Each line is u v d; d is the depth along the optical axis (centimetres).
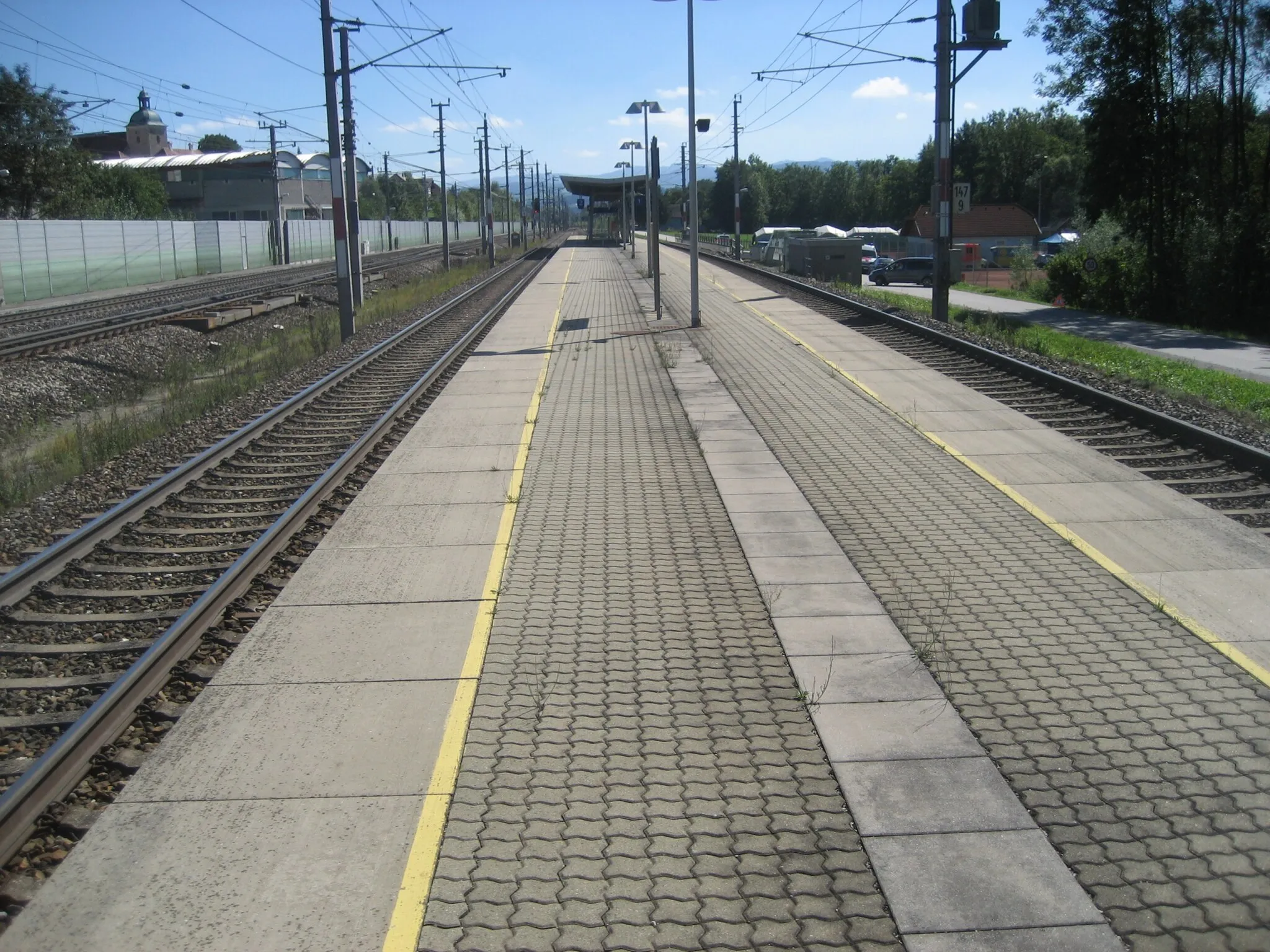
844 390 1598
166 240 5169
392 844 456
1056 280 4012
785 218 14438
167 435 1446
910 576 791
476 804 487
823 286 3931
